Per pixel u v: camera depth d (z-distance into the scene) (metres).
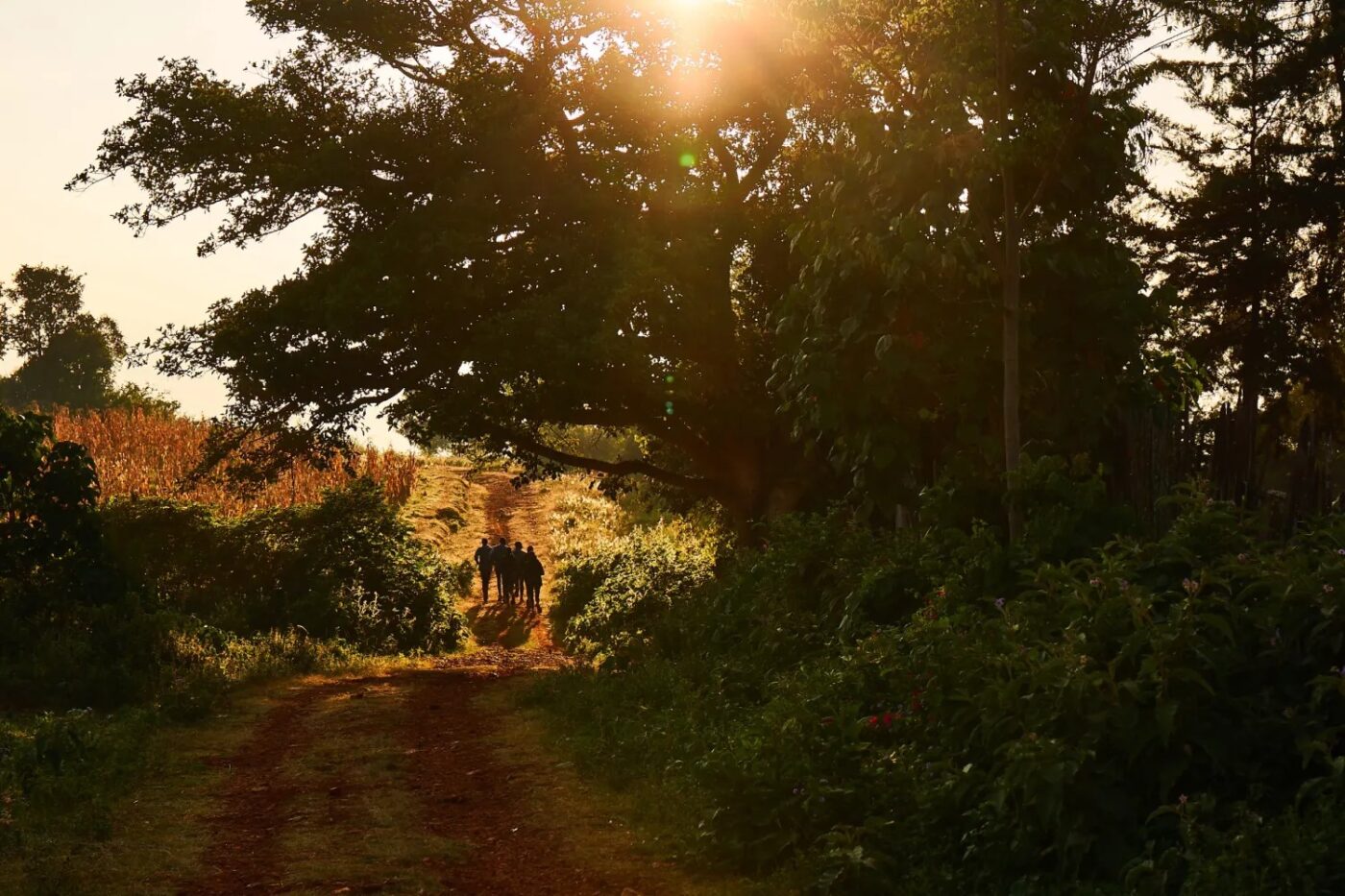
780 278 22.53
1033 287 12.34
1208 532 7.69
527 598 33.84
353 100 21.70
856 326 12.60
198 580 22.70
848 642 10.58
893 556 11.08
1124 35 11.47
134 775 10.05
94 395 101.06
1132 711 6.21
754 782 7.30
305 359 20.50
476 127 20.53
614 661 14.61
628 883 6.94
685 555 25.89
